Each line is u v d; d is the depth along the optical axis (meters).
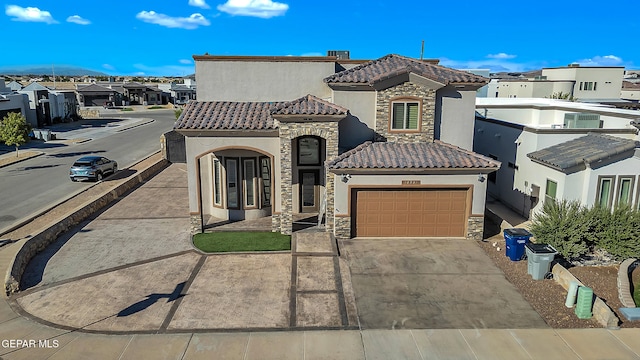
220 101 21.83
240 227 20.67
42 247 17.92
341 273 15.88
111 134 57.56
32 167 35.72
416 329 12.40
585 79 58.59
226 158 21.25
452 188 18.95
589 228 16.84
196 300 13.92
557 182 19.88
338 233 19.12
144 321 12.71
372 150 19.70
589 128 23.00
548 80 57.66
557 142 21.92
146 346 11.55
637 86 66.31
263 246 18.25
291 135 19.00
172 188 28.92
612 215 16.80
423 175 18.73
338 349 11.48
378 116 20.42
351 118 20.72
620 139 19.84
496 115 29.42
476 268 16.27
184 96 119.00
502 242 18.92
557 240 16.44
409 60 22.88
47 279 15.38
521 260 16.84
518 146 23.59
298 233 19.53
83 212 21.97
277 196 19.80
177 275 15.66
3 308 13.48
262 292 14.46
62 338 11.89
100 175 31.30
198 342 11.73
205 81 21.72
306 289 14.68
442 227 19.36
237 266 16.39
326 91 21.95
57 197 26.48
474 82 20.69
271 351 11.38
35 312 13.23
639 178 19.06
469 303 13.79
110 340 11.80
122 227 20.78
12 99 54.91
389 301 13.93
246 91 21.88
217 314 13.11
